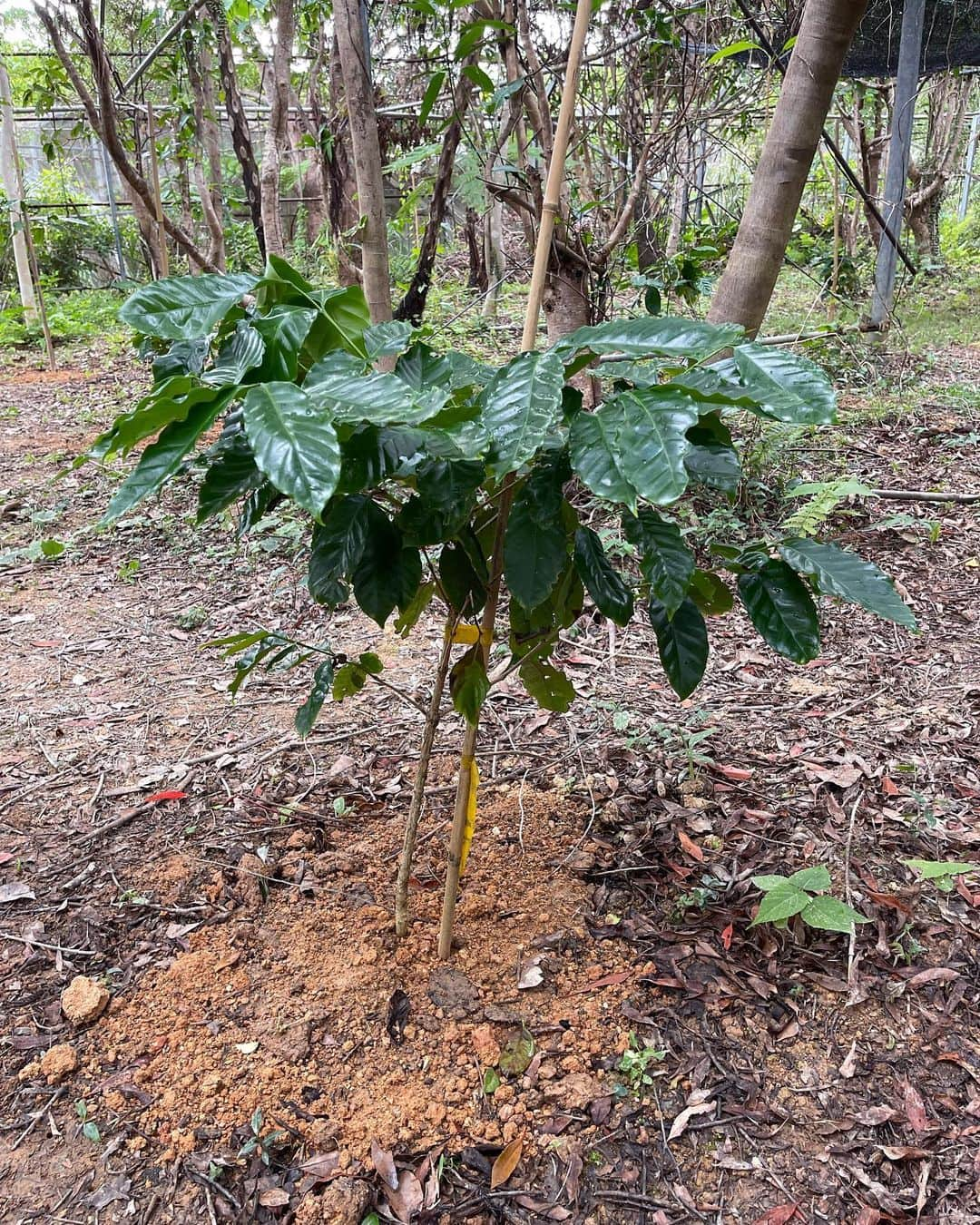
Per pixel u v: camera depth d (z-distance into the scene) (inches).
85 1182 60.9
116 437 46.8
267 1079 66.9
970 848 90.1
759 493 173.6
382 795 100.2
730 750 107.9
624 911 83.0
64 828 96.0
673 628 65.1
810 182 401.1
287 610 149.3
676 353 51.0
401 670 127.9
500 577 65.7
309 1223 57.6
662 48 179.9
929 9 271.4
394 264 295.7
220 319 51.7
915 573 153.9
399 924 78.5
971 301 380.5
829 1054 69.2
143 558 173.3
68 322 414.0
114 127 187.0
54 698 123.3
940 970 76.3
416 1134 63.2
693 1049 69.6
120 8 291.4
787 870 87.4
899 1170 61.2
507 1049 69.1
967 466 197.9
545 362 50.1
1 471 222.2
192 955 78.1
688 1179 60.8
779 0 213.5
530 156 152.0
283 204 426.0
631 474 44.9
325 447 41.3
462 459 52.8
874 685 122.6
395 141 222.7
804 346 266.2
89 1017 72.3
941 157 456.4
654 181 257.1
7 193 393.4
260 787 102.0
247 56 293.9
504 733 111.2
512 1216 58.6
